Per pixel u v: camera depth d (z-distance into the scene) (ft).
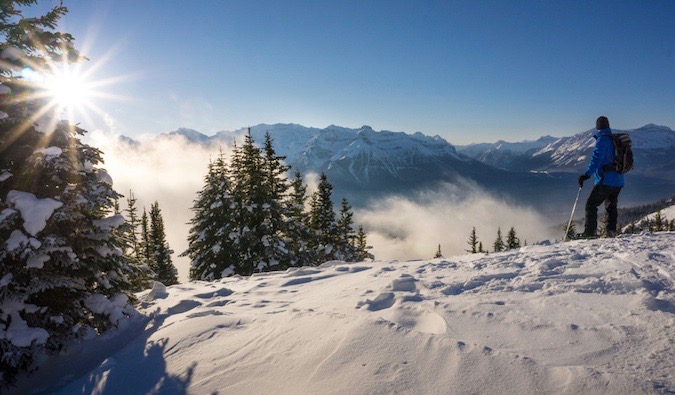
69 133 19.49
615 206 23.80
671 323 9.49
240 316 15.62
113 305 18.81
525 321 10.95
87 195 18.56
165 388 11.55
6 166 17.93
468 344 9.84
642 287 12.37
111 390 12.37
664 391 7.18
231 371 11.54
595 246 19.76
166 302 21.45
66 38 19.90
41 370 16.17
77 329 17.63
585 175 24.32
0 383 15.24
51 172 17.40
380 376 9.43
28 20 18.88
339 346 11.04
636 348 8.80
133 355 14.33
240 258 77.00
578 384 7.75
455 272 18.61
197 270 81.20
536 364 8.66
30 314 16.76
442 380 8.85
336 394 9.21
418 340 10.50
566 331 10.03
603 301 11.71
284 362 11.25
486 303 12.67
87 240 19.15
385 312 13.55
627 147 22.57
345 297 16.94
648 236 22.03
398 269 22.26
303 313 14.25
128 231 20.01
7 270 16.76
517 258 19.60
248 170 78.28
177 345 14.17
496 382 8.41
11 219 16.15
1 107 17.94
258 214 77.00
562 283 13.85
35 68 19.02
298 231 84.07
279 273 29.25
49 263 17.83
